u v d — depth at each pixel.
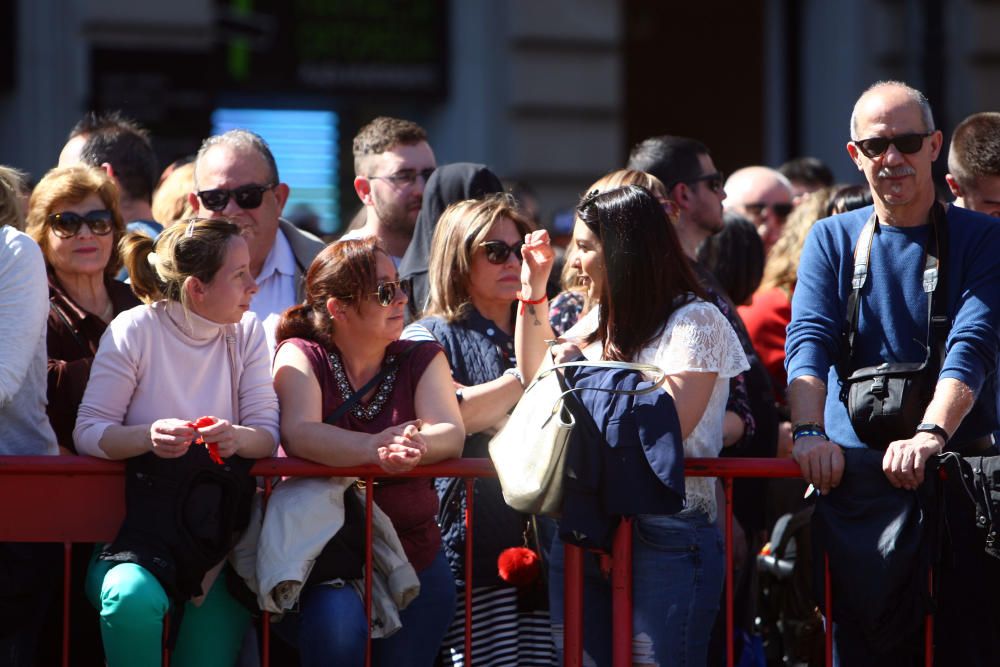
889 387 12.98
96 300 14.94
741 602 16.50
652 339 13.04
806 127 40.34
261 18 36.00
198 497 12.50
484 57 37.50
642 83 44.72
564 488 12.41
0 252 13.11
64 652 13.12
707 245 19.25
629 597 12.89
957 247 13.26
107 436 12.64
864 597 12.68
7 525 12.83
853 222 13.88
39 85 34.06
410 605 13.57
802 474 12.94
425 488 13.77
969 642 13.29
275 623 13.31
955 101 38.34
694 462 12.95
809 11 40.28
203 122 35.12
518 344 14.18
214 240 12.93
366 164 18.58
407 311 16.64
